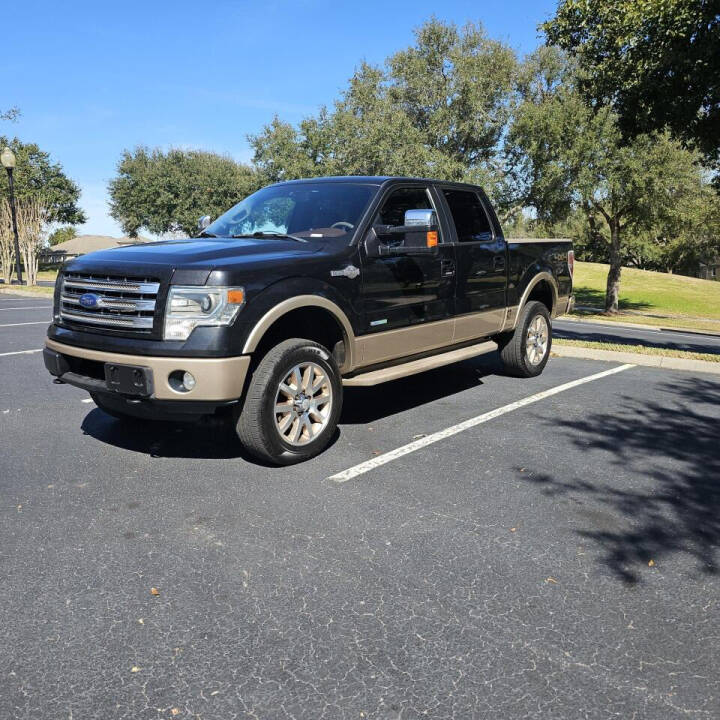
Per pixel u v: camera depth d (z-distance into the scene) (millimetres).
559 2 14977
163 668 2451
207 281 4066
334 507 3885
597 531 3621
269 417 4355
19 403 6309
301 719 2203
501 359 7348
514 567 3219
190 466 4566
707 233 54594
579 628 2727
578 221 34781
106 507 3871
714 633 2713
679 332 26688
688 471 4543
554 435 5305
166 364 4047
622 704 2285
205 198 51719
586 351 8875
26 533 3529
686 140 14797
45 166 55781
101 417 5812
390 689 2348
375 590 2990
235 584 3027
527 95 34875
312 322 5000
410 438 5211
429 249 5547
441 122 34812
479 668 2463
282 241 4906
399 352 5453
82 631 2666
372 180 5582
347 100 35500
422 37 36375
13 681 2375
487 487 4223
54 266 49188
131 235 57156
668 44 12562
